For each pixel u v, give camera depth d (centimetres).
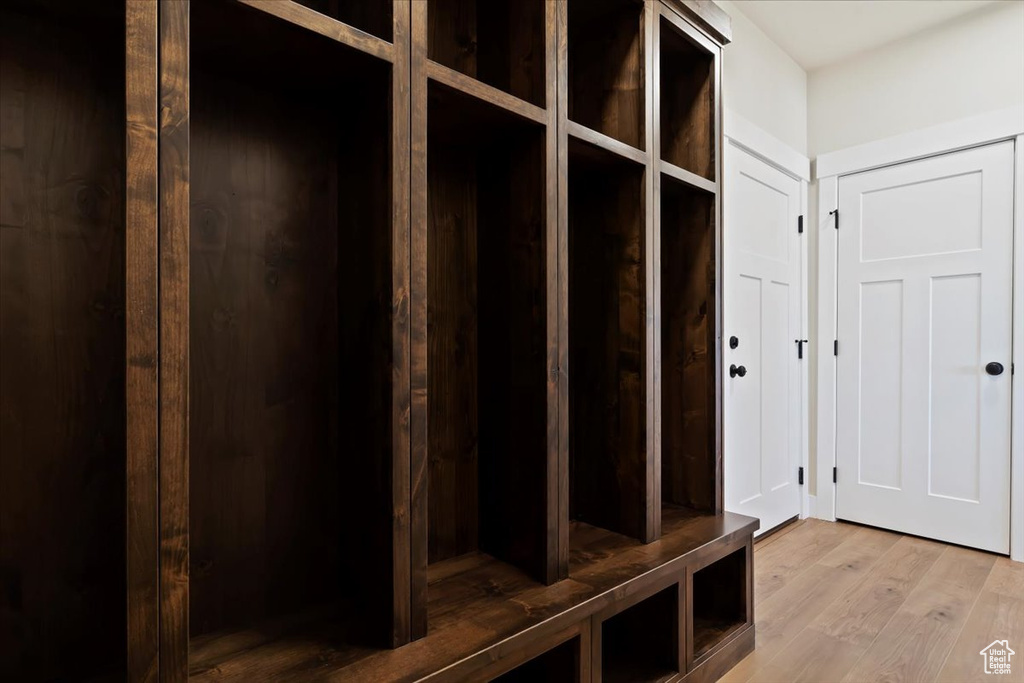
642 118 160
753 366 265
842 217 300
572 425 178
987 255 255
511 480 140
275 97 116
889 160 282
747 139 257
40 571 91
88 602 95
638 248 161
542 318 132
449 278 148
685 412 192
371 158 108
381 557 104
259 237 114
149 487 75
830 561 244
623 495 163
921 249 274
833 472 302
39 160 90
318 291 122
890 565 239
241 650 100
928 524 271
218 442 109
